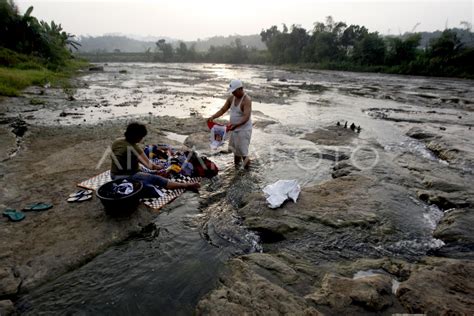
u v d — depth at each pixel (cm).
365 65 4800
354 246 418
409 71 4088
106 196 458
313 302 306
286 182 550
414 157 809
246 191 583
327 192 568
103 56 9350
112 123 1055
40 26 3241
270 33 7412
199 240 429
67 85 2086
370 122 1232
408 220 482
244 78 3275
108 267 370
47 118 1104
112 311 309
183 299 324
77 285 340
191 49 8919
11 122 1009
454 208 521
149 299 324
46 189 541
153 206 502
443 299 306
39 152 732
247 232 449
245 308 293
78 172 615
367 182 611
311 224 463
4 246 388
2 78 1692
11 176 588
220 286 335
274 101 1719
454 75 3681
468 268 354
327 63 5303
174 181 588
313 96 1966
